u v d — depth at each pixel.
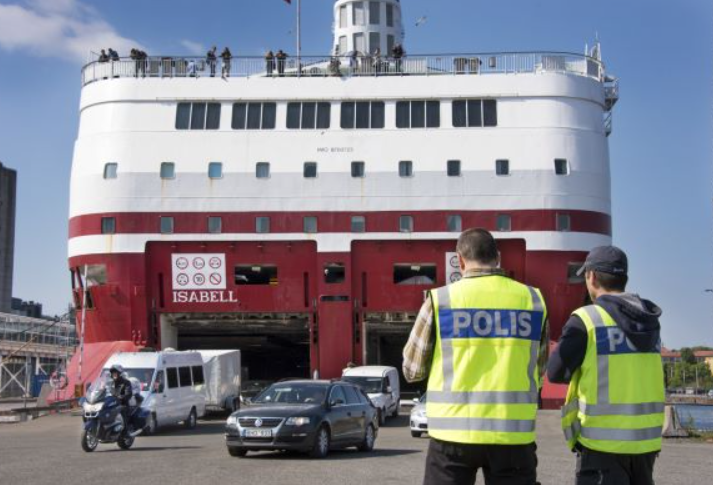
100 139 44.12
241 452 18.81
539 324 6.27
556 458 19.03
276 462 17.62
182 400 29.08
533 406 6.18
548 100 43.81
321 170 43.25
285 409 18.67
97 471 15.63
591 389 6.37
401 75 44.75
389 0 56.53
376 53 49.56
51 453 19.80
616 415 6.32
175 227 43.12
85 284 43.84
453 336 6.15
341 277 43.28
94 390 22.02
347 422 19.86
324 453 18.75
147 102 44.22
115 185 43.47
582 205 43.12
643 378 6.41
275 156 43.44
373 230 42.84
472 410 6.04
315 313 43.34
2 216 114.94
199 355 31.58
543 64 44.72
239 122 43.91
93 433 20.06
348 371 36.47
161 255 43.31
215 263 43.22
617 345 6.36
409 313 43.25
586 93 44.38
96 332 43.72
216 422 34.25
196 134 43.72
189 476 14.85
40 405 43.34
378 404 34.22
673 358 175.62
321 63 49.72
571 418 6.53
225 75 44.72
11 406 53.94
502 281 6.30
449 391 6.11
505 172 43.06
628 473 6.38
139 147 43.72
